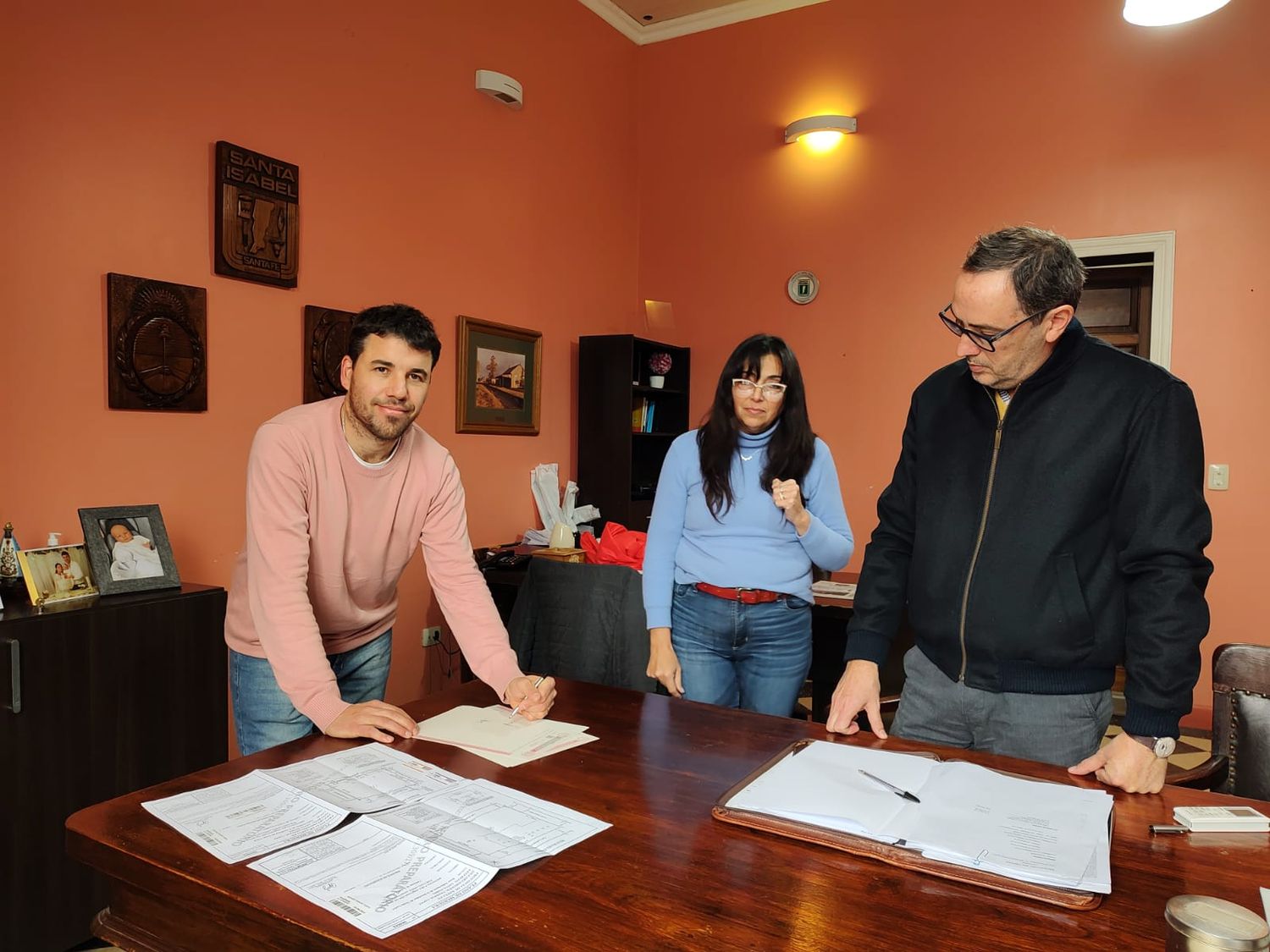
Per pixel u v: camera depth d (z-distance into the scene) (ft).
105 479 8.27
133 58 8.39
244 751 6.08
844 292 15.87
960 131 14.82
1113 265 13.94
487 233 13.60
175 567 8.09
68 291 7.91
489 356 13.64
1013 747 4.87
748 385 6.79
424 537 6.03
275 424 5.30
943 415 5.15
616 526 11.53
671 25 17.28
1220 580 13.05
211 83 9.17
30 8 7.55
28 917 6.56
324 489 5.39
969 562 4.87
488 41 13.44
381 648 6.55
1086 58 13.83
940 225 15.03
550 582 8.79
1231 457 12.98
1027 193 14.33
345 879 3.07
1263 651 5.12
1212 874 3.15
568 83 15.48
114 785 7.13
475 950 2.65
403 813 3.58
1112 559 4.60
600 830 3.49
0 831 6.38
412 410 5.24
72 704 6.82
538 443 15.02
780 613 7.11
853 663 5.11
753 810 3.57
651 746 4.50
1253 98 12.75
